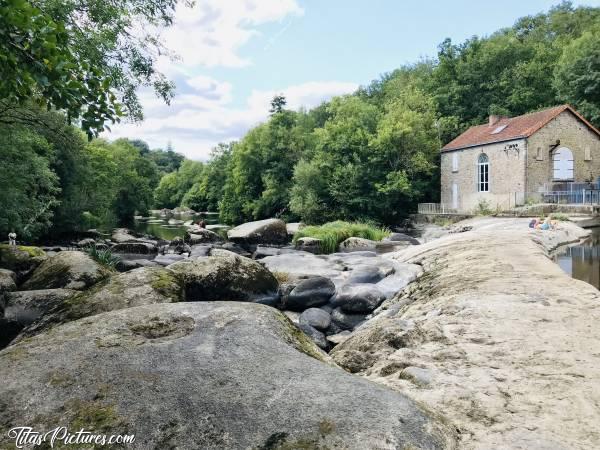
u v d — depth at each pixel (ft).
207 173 239.91
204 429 7.24
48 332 10.68
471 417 9.59
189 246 70.38
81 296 16.20
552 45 158.20
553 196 85.81
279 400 7.88
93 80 12.21
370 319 26.63
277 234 79.97
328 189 106.93
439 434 7.59
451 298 20.93
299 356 9.61
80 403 7.79
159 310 11.49
